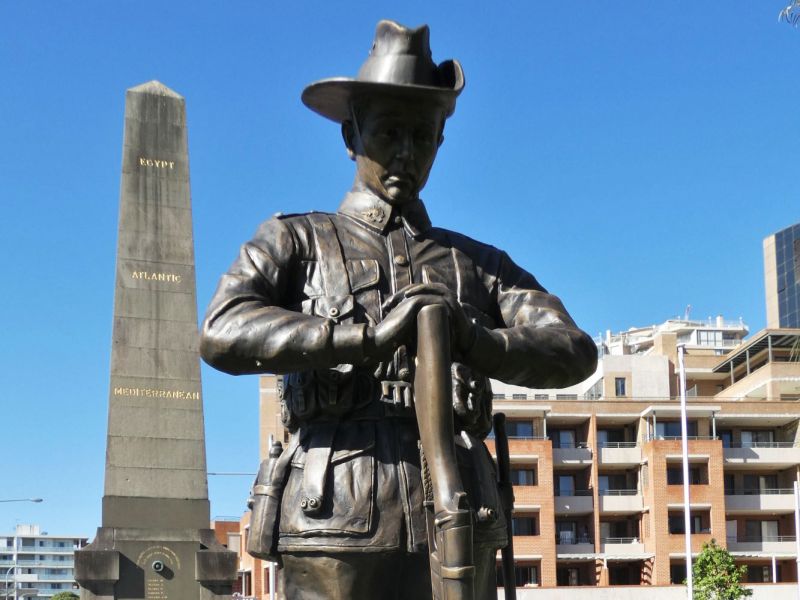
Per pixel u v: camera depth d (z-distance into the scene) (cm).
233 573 2334
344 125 438
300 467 402
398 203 430
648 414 5584
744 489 5672
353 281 416
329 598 394
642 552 5478
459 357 390
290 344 380
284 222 424
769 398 6212
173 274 2445
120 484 2333
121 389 2372
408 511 391
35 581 13688
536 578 5247
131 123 2500
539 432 5456
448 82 423
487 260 441
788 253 8350
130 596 2286
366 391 400
